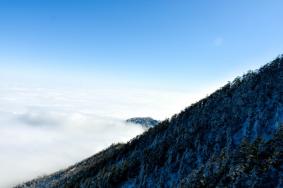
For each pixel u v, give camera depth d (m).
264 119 120.88
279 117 117.12
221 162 104.00
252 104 141.75
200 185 102.62
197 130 156.88
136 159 176.75
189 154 137.38
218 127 144.88
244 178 85.38
